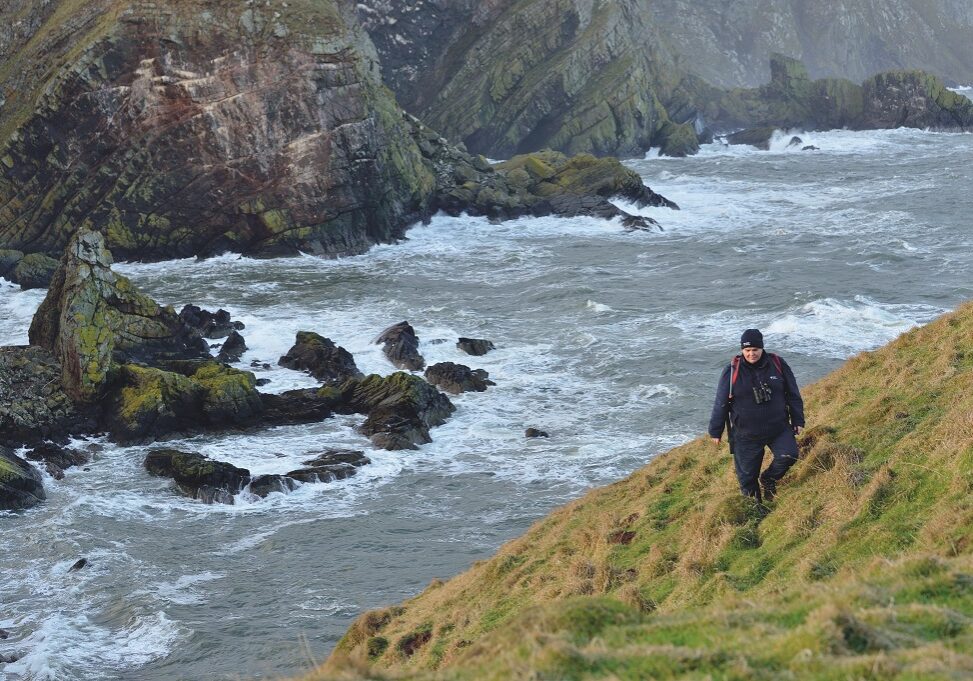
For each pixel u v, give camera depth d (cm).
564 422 3722
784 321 4678
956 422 1291
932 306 4891
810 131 14100
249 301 5841
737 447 1339
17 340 5125
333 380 4284
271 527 2945
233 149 6931
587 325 4984
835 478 1290
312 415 3875
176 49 6825
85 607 2483
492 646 892
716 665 676
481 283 6097
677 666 680
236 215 7025
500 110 12112
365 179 7150
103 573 2664
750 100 14575
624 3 13212
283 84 6856
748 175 10244
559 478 3203
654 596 1277
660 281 5872
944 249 6256
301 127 6931
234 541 2859
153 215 7006
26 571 2691
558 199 8319
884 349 1972
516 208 8150
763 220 7762
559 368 4356
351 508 3062
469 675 754
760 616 805
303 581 2577
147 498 3192
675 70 14500
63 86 6825
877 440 1409
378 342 4772
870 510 1184
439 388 4109
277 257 7050
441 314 5375
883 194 8625
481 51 12312
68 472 3425
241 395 3831
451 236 7638
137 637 2320
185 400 3794
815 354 4209
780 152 12194
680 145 12275
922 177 9475
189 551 2797
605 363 4347
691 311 5112
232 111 6869
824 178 9806
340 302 5753
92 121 6919
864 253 6203
